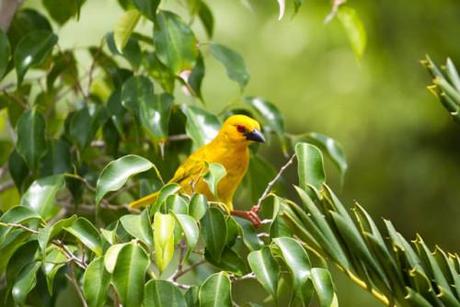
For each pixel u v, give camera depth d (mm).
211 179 6598
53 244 6809
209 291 6125
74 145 8812
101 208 9180
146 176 9016
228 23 18062
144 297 6070
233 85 17641
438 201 19688
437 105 18922
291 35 18250
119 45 8016
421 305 6266
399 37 18969
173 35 8109
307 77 18328
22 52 8312
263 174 9516
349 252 6473
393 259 6406
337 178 19188
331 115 18375
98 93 10477
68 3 9562
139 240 6094
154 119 8250
